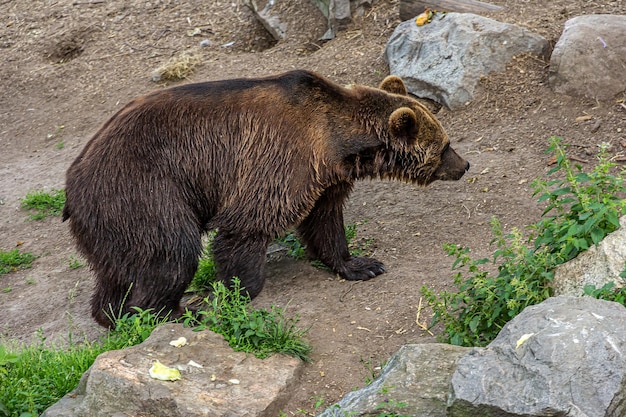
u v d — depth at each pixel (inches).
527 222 367.2
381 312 318.3
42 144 557.0
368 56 535.2
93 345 316.5
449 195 405.7
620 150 405.1
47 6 709.9
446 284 328.5
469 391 214.4
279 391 265.0
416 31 504.1
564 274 272.2
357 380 278.4
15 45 668.7
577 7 514.0
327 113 326.0
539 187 311.9
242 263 327.9
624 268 257.9
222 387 264.4
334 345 299.6
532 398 207.2
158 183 315.9
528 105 453.7
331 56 548.1
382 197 417.7
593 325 219.1
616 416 205.0
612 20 461.4
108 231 315.6
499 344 225.9
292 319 304.2
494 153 430.3
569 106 443.5
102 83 598.5
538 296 269.3
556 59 451.8
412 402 232.4
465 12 522.0
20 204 489.7
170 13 663.8
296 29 593.0
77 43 655.8
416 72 486.3
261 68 563.2
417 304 318.0
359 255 370.6
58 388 281.3
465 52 473.4
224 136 322.7
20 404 272.7
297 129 320.5
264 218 322.0
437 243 369.7
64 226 461.7
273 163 319.3
